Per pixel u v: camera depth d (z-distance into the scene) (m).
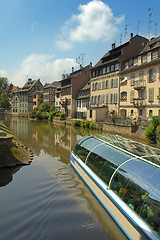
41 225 5.06
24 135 21.33
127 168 5.40
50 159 11.58
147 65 22.16
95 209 5.86
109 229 4.95
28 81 80.38
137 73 24.17
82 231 4.86
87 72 45.84
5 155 10.12
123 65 28.02
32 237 4.61
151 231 3.90
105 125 26.66
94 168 7.11
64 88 48.47
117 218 5.07
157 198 4.07
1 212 5.64
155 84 21.33
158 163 5.06
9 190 7.16
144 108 22.88
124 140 8.29
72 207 5.95
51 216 5.46
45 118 52.12
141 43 29.72
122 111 27.78
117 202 5.05
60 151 13.80
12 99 81.62
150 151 6.33
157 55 21.33
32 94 71.56
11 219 5.30
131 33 30.05
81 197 6.60
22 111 73.62
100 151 7.29
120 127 23.45
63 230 4.86
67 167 9.90
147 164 5.08
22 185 7.59
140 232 4.06
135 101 24.31
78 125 34.41
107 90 31.03
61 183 7.78
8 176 8.61
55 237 4.60
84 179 7.85
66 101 46.75
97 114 30.59
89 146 8.41
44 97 63.25
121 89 27.48
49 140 18.41
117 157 6.16
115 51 32.00
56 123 41.25
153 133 17.16
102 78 32.41
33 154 12.80
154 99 21.50
